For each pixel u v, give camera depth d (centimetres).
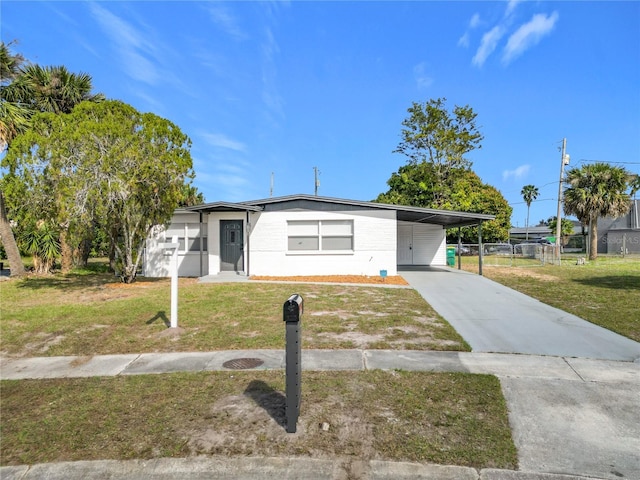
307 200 1572
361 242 1558
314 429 374
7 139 1510
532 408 419
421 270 1917
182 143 1302
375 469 318
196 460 331
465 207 3244
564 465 321
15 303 1012
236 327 751
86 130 1087
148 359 585
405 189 3562
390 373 513
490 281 1430
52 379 515
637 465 321
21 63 1702
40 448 355
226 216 1566
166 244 732
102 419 402
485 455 333
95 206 1124
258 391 462
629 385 479
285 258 1562
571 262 2694
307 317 827
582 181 2945
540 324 775
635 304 978
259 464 326
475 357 578
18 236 1867
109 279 1531
